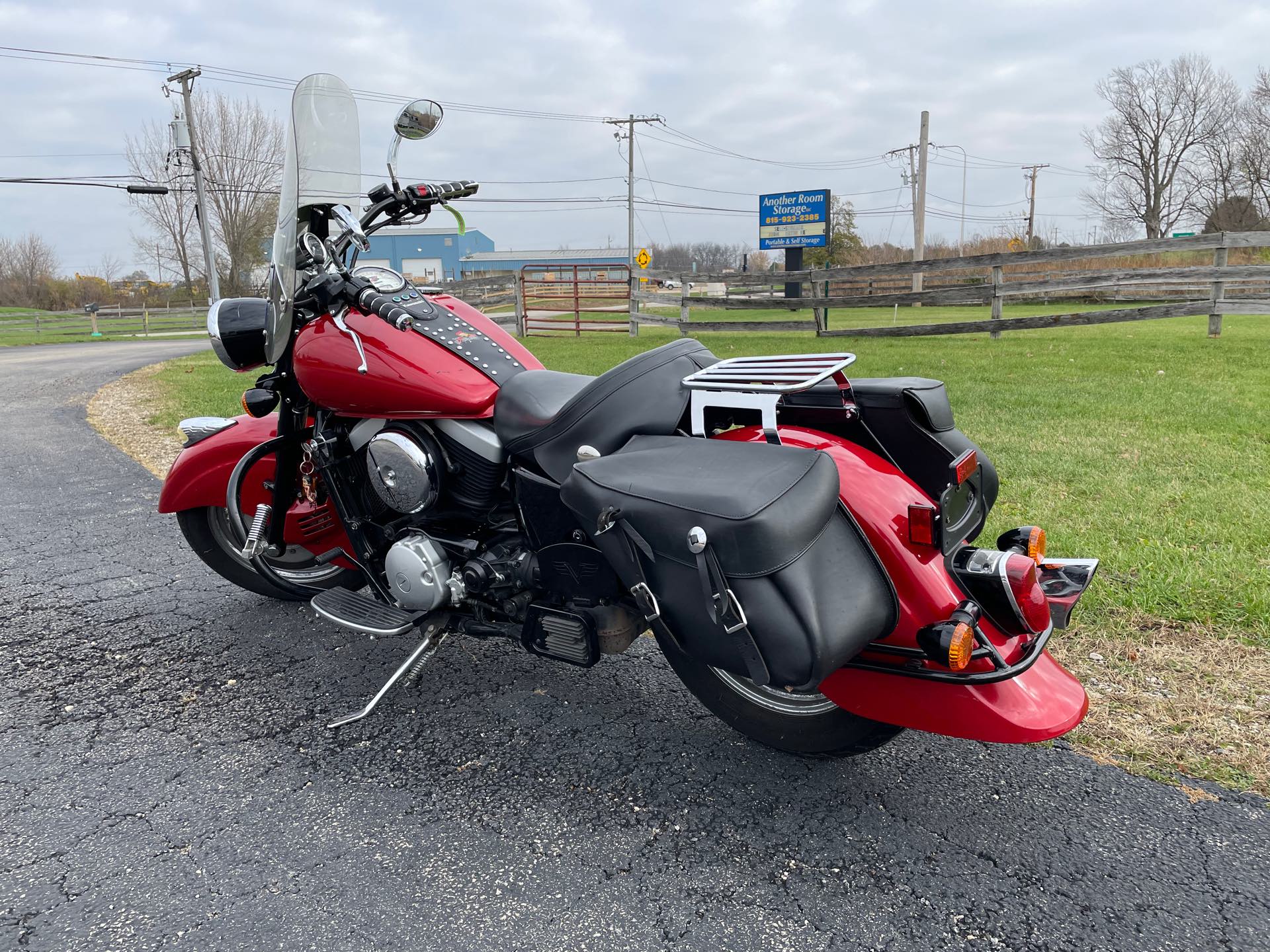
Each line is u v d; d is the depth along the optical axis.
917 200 35.72
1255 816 2.39
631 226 55.09
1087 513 4.57
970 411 7.40
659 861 2.31
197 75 34.97
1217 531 4.16
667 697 3.21
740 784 2.65
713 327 16.98
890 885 2.19
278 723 3.06
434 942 2.04
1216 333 12.52
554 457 2.62
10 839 2.44
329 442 3.14
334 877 2.27
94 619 3.96
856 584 2.13
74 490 6.27
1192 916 2.05
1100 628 3.36
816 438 2.52
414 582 2.92
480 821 2.50
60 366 17.53
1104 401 7.58
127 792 2.66
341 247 3.12
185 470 3.75
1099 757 2.68
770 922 2.08
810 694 2.65
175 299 55.94
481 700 3.21
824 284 15.77
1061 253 13.02
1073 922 2.05
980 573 2.22
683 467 2.20
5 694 3.28
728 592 1.99
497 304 20.61
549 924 2.09
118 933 2.08
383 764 2.80
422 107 3.08
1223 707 2.86
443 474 2.90
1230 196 52.09
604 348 15.40
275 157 53.56
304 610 4.05
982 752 2.76
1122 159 58.53
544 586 2.73
